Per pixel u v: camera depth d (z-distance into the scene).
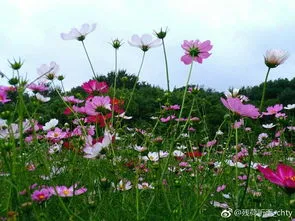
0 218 2.09
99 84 3.22
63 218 2.36
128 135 4.21
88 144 2.70
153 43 2.97
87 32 3.12
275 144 5.34
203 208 2.79
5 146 1.99
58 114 6.01
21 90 2.05
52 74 3.10
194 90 2.86
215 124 6.28
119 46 2.94
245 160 3.82
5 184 2.53
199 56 2.68
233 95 3.16
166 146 3.97
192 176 3.45
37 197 2.14
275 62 2.01
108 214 2.47
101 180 2.46
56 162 3.56
